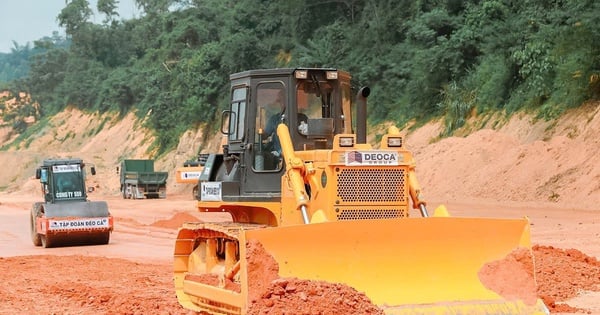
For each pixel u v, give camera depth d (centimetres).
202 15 9875
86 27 13912
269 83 1408
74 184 3216
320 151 1282
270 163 1400
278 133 1336
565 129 4028
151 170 7969
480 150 4222
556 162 3706
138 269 2277
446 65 5419
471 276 1175
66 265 2370
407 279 1149
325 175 1264
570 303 1505
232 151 1466
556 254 1956
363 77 6225
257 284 1103
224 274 1264
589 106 4006
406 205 1288
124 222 4272
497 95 4866
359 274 1138
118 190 9294
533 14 4969
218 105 8125
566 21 4453
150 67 10888
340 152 1262
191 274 1441
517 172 3822
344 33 6862
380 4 6681
